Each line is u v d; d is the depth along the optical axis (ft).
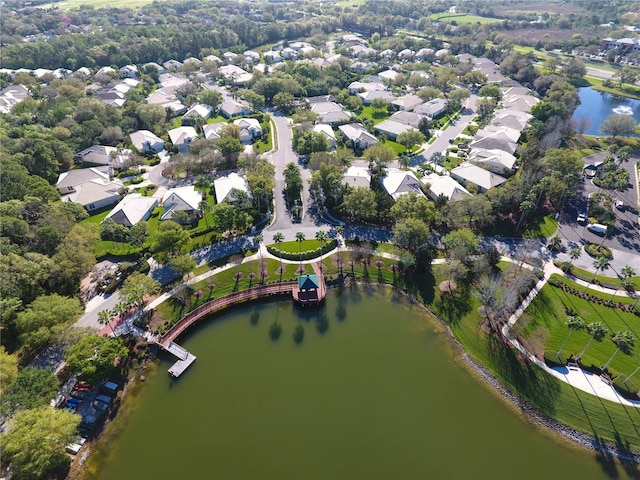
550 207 446.19
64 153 519.60
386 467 235.20
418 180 478.59
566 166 458.91
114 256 385.91
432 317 331.57
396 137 618.85
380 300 350.43
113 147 580.30
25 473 207.62
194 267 343.67
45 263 312.71
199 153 529.86
